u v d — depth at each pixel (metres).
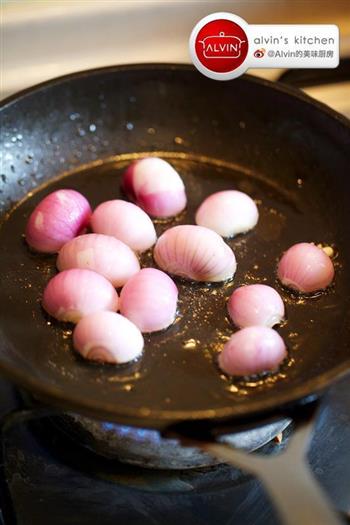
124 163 0.53
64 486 0.40
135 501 0.40
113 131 0.53
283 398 0.34
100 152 0.53
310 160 0.51
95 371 0.41
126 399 0.40
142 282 0.42
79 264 0.43
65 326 0.43
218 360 0.41
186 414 0.34
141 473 0.41
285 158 0.52
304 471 0.33
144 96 0.52
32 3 0.52
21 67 0.54
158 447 0.39
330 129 0.48
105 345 0.40
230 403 0.40
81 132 0.52
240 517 0.39
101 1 0.52
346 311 0.44
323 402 0.39
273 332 0.41
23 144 0.50
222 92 0.51
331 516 0.31
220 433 0.34
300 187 0.51
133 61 0.55
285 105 0.50
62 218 0.46
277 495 0.32
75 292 0.42
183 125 0.53
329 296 0.45
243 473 0.41
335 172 0.49
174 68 0.51
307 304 0.44
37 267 0.46
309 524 0.31
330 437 0.43
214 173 0.52
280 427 0.41
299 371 0.41
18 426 0.43
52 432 0.43
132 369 0.41
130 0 0.53
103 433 0.40
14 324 0.43
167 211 0.48
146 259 0.46
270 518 0.39
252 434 0.39
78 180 0.51
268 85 0.50
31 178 0.50
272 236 0.48
